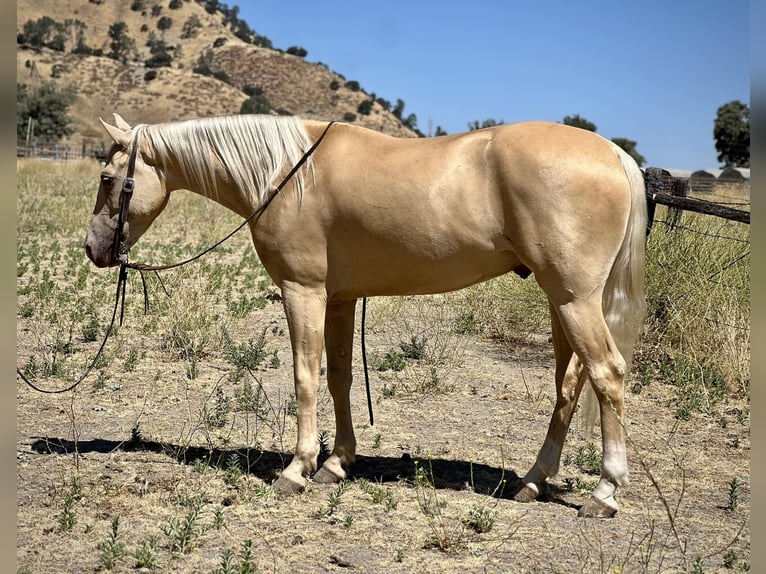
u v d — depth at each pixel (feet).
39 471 17.12
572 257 14.64
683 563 13.26
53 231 55.62
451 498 16.17
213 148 17.04
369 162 15.81
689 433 21.07
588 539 14.15
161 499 15.69
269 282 41.29
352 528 14.51
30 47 405.18
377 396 24.14
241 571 12.33
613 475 15.14
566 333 14.97
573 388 16.35
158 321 31.50
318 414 22.34
